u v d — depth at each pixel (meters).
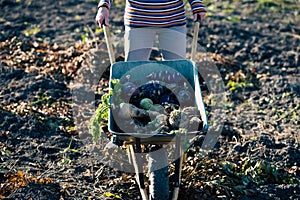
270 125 6.05
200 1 4.98
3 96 6.28
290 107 6.50
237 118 6.20
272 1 9.98
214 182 4.74
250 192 4.77
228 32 8.43
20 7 9.16
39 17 8.79
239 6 9.76
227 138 5.69
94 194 4.70
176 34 5.13
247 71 7.30
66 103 6.29
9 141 5.48
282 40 8.32
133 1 5.04
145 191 4.37
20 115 5.89
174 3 5.05
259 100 6.67
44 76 6.79
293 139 5.68
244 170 5.11
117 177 4.97
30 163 5.13
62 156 5.28
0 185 4.70
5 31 8.09
